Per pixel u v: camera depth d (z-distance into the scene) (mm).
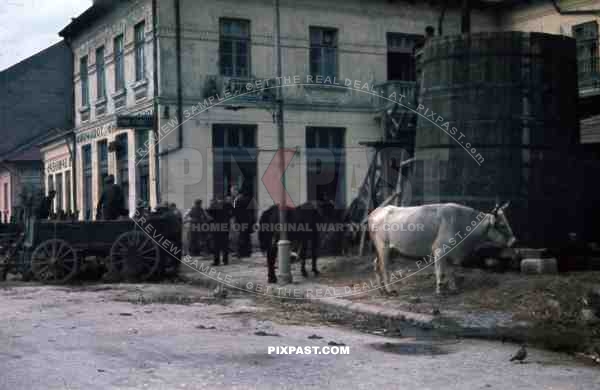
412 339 8906
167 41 22703
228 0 23547
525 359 7676
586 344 8172
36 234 15594
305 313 11172
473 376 6844
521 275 12484
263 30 24016
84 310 11281
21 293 13703
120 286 15148
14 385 6355
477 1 27719
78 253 15891
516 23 27906
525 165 13875
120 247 16109
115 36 26562
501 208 12000
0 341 8484
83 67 30688
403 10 26469
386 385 6484
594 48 24875
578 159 14781
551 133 14164
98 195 28406
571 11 25406
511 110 13891
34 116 37500
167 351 7965
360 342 8672
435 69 14539
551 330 8945
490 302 10727
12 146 37062
